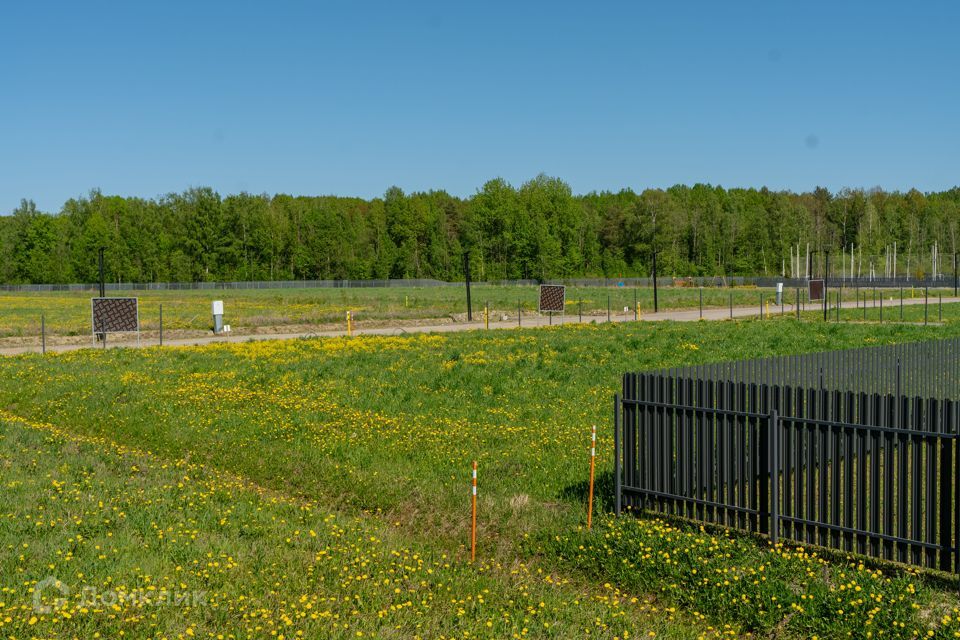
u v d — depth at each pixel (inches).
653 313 2374.5
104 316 1407.5
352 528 430.9
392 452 600.7
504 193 6353.3
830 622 317.4
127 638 291.0
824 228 6939.0
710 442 419.5
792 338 1365.7
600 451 592.7
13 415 808.9
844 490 372.8
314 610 319.3
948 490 344.2
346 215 6806.1
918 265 6609.3
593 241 6722.4
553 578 378.0
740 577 353.1
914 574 357.1
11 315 2522.1
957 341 873.5
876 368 751.7
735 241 6633.9
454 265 6289.4
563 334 1545.3
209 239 5880.9
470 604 338.0
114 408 782.5
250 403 791.7
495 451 597.0
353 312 2261.3
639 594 362.9
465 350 1248.8
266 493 521.7
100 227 5802.2
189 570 355.6
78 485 489.7
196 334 1740.9
